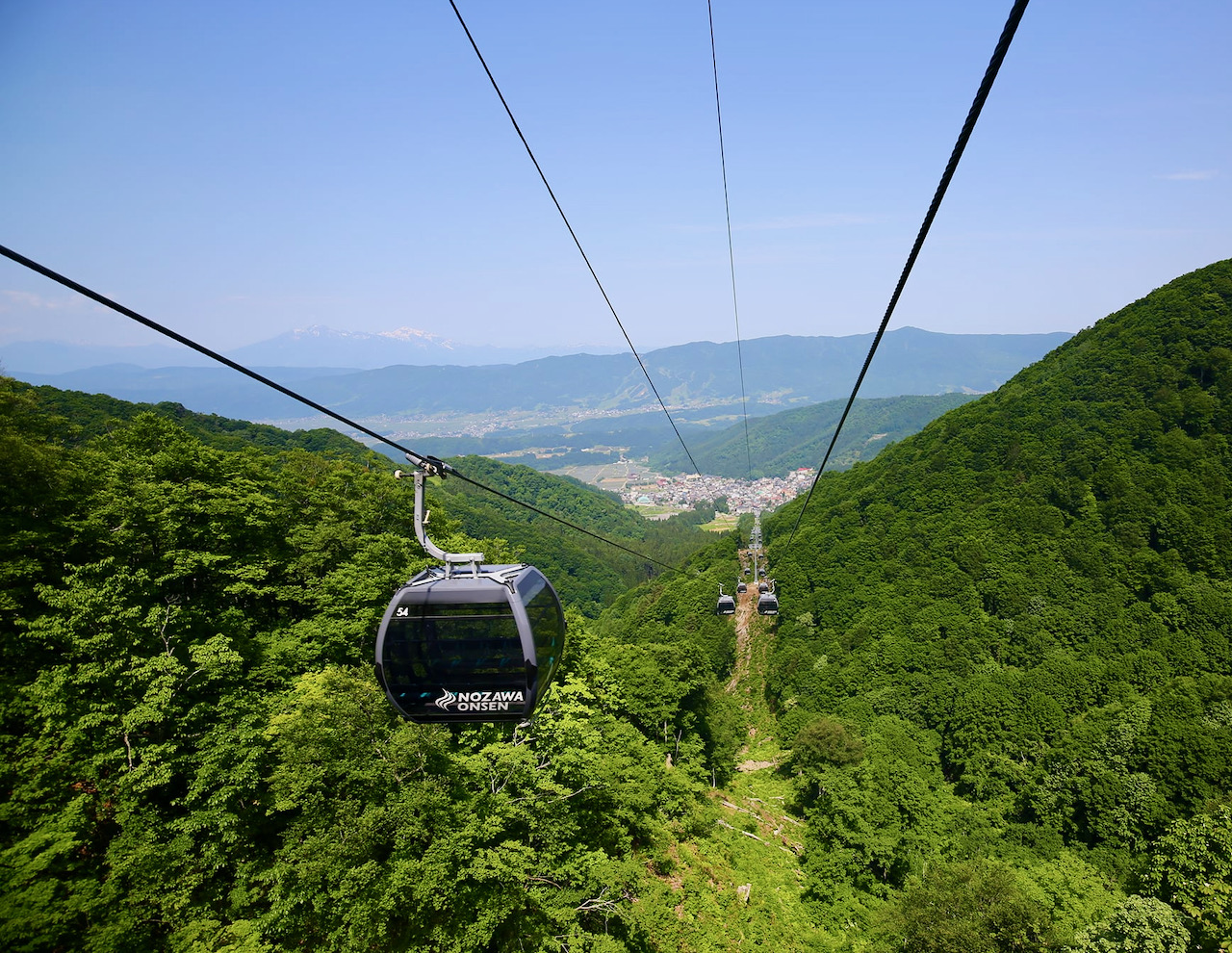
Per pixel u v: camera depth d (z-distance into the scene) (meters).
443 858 21.66
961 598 78.38
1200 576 68.38
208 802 22.44
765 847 47.25
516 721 10.56
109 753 22.61
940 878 37.97
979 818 52.62
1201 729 51.53
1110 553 73.56
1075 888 43.47
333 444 139.62
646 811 37.84
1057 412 91.69
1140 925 32.12
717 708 67.31
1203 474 75.31
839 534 101.31
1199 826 37.41
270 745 23.98
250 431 133.25
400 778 23.17
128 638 24.28
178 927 21.05
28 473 28.62
